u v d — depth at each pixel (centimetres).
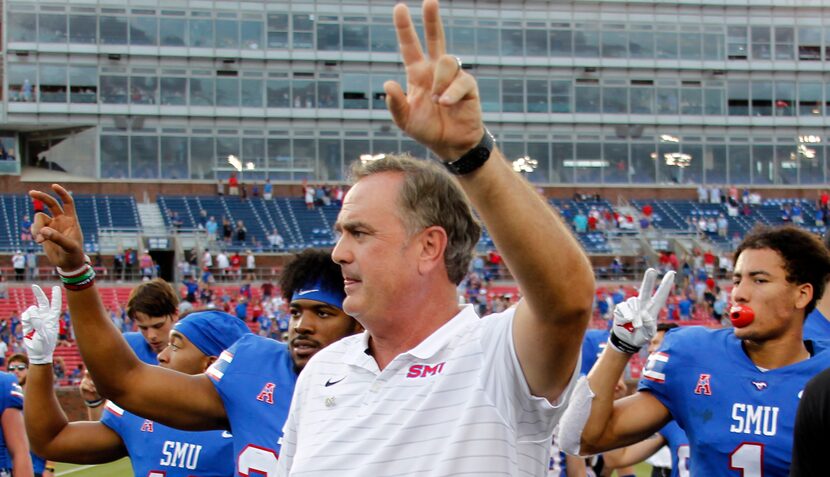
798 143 4341
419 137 234
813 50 4375
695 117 4294
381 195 281
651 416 436
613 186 4175
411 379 276
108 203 3784
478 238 294
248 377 419
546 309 248
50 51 3906
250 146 4059
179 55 4016
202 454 502
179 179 3969
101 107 3938
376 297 280
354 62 4141
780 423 412
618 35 4291
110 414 500
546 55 4244
